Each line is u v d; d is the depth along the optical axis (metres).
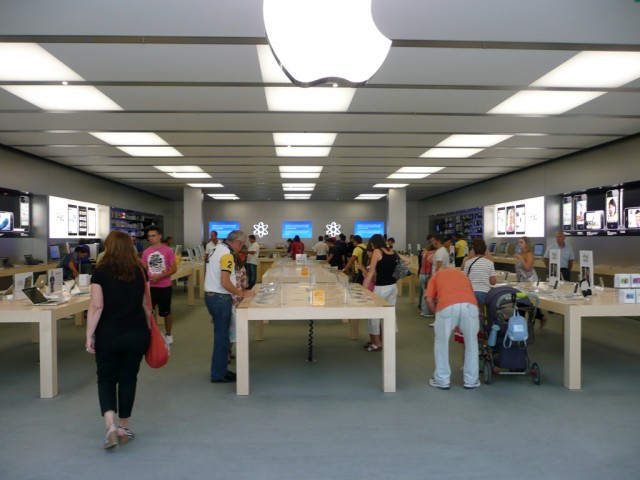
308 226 23.22
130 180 15.04
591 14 3.98
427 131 8.34
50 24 4.11
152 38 4.38
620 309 4.34
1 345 6.24
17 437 3.20
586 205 10.29
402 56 4.86
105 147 9.65
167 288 6.04
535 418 3.55
